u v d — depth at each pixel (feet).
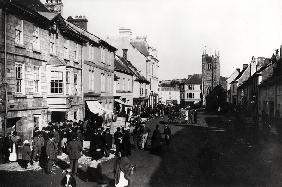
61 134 68.18
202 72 359.66
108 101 141.28
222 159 62.85
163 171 53.62
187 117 147.43
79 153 50.75
